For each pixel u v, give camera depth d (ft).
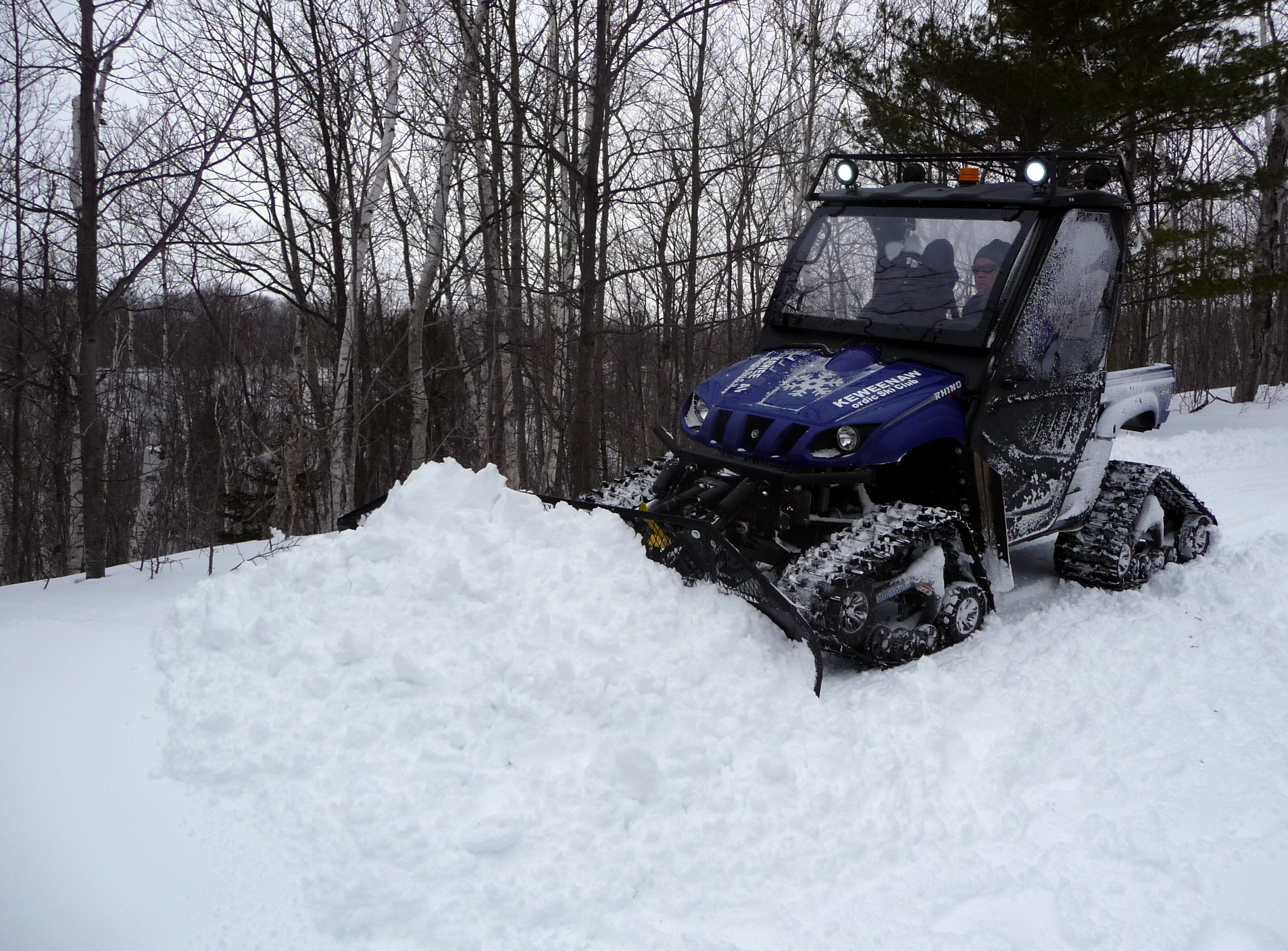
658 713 10.80
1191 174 63.16
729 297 38.63
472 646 11.44
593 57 29.14
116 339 59.41
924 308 14.98
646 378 39.65
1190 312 85.40
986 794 10.35
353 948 7.98
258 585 13.47
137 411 64.49
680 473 15.14
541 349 29.32
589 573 12.42
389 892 8.49
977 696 12.65
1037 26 41.63
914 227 15.52
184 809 9.82
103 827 9.51
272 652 12.19
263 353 63.52
